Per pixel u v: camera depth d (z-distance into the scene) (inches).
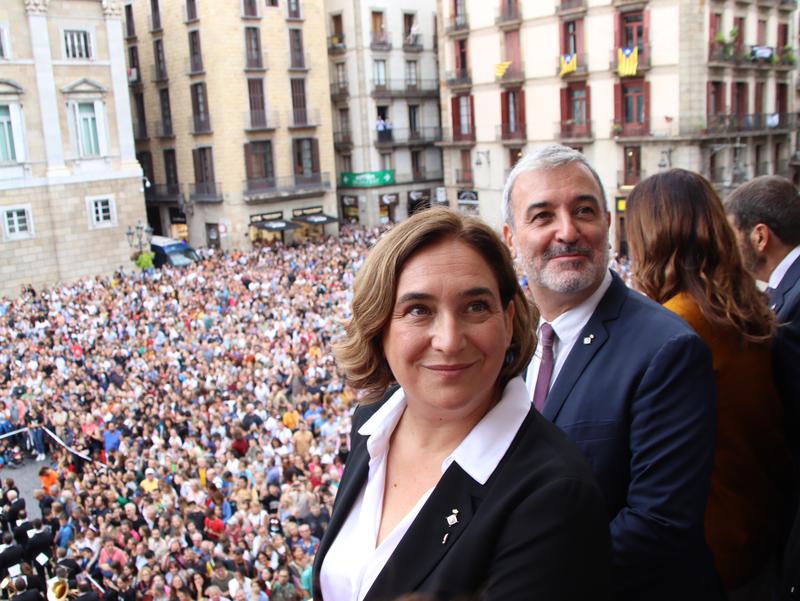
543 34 1526.8
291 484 486.9
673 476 105.8
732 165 1445.6
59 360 858.1
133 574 435.5
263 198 1715.1
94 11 1446.9
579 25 1466.5
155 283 1250.0
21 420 743.7
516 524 76.5
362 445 100.9
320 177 1825.8
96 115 1471.5
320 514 468.8
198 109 1713.8
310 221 1774.1
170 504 489.7
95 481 564.4
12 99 1358.3
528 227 126.0
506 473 80.8
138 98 1850.4
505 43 1603.1
